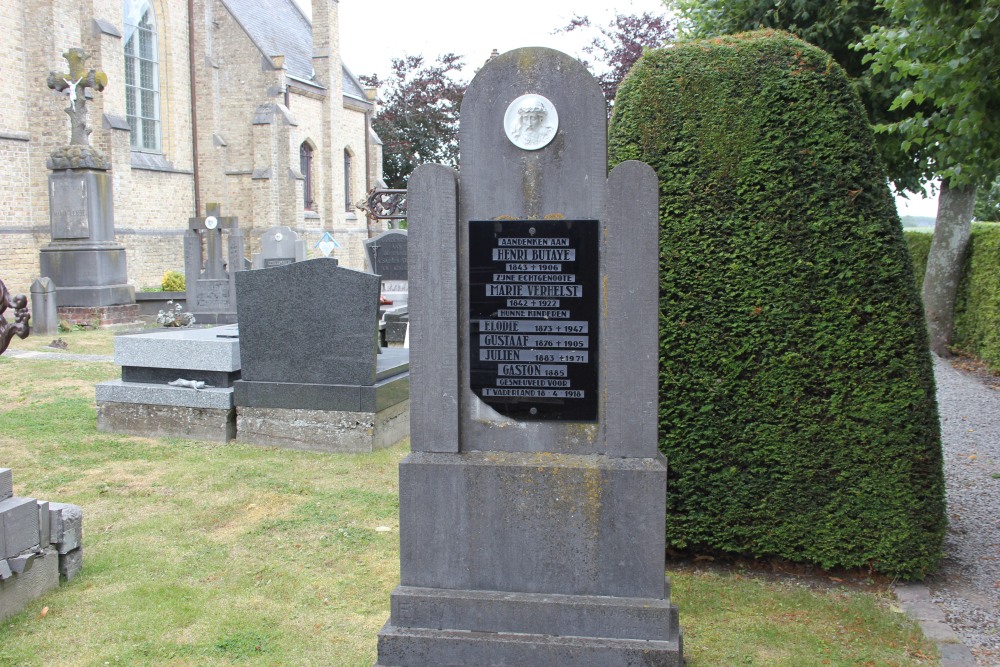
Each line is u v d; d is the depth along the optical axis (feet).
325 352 26.63
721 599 16.69
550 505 13.50
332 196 132.98
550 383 13.88
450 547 13.80
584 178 13.56
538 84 13.52
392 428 28.19
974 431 33.24
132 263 88.94
